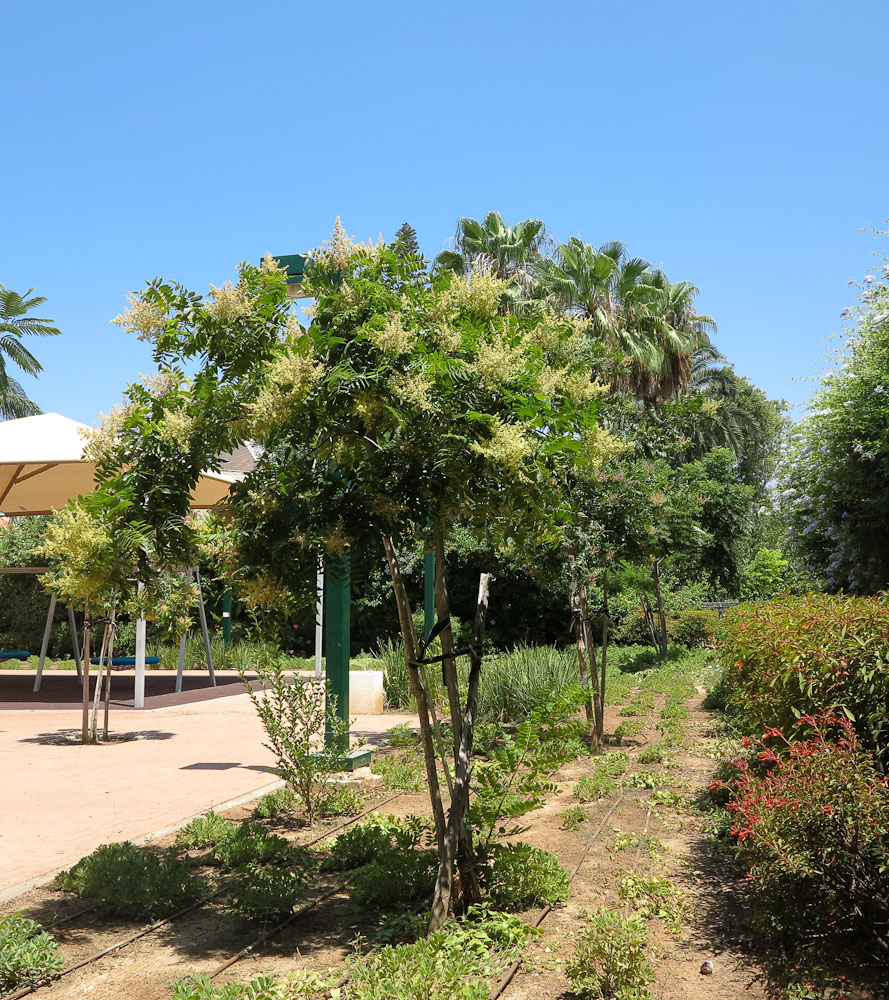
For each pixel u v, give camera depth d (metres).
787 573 24.08
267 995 3.47
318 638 17.27
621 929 3.76
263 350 4.21
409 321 4.06
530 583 21.62
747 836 4.15
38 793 7.57
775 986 3.62
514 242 24.11
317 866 5.39
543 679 11.61
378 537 4.14
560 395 4.44
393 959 3.62
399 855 4.91
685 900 4.61
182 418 3.99
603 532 9.13
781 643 4.85
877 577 12.53
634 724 10.41
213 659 20.75
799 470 13.59
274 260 4.46
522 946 4.04
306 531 4.21
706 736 9.92
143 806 7.05
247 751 9.95
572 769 8.30
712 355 42.81
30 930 3.99
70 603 10.06
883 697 4.24
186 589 8.84
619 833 5.89
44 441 11.93
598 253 24.19
